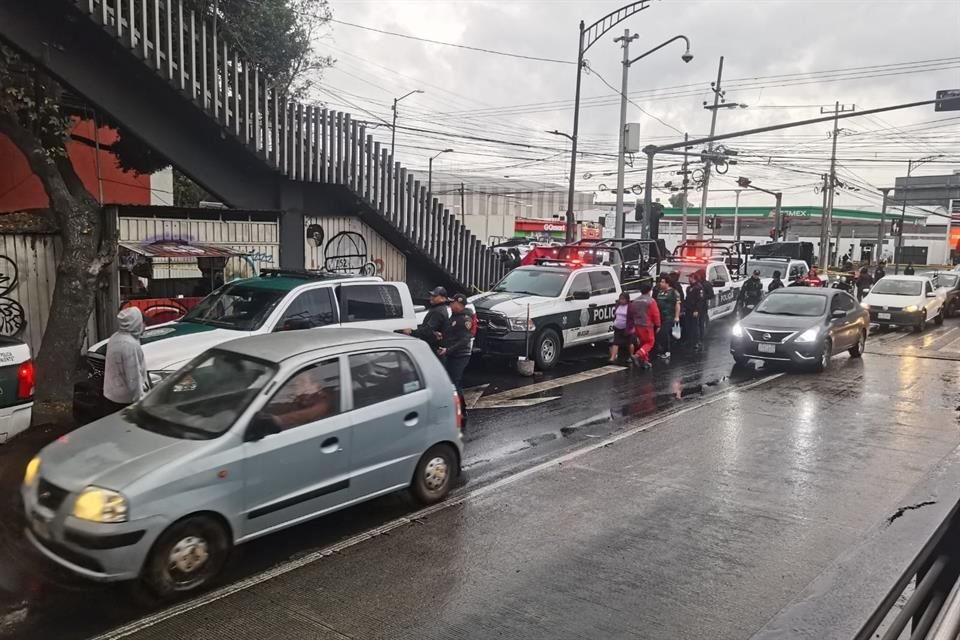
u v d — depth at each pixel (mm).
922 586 2127
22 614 4496
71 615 4488
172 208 12734
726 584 5008
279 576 5051
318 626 4391
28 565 5160
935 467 7758
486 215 77000
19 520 5891
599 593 4863
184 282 13086
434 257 16969
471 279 18016
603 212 103875
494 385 11977
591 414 10055
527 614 4570
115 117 11391
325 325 9414
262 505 5090
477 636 4309
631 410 10328
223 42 11969
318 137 14062
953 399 11336
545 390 11633
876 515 6328
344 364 5746
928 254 69500
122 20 10484
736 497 6766
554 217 80938
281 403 5258
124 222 12234
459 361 9352
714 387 12094
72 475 4637
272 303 9102
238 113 12383
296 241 14383
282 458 5176
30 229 11164
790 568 5258
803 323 13555
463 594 4828
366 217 15711
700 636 4328
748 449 8383
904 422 9773
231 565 5211
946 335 20000
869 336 19703
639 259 19641
